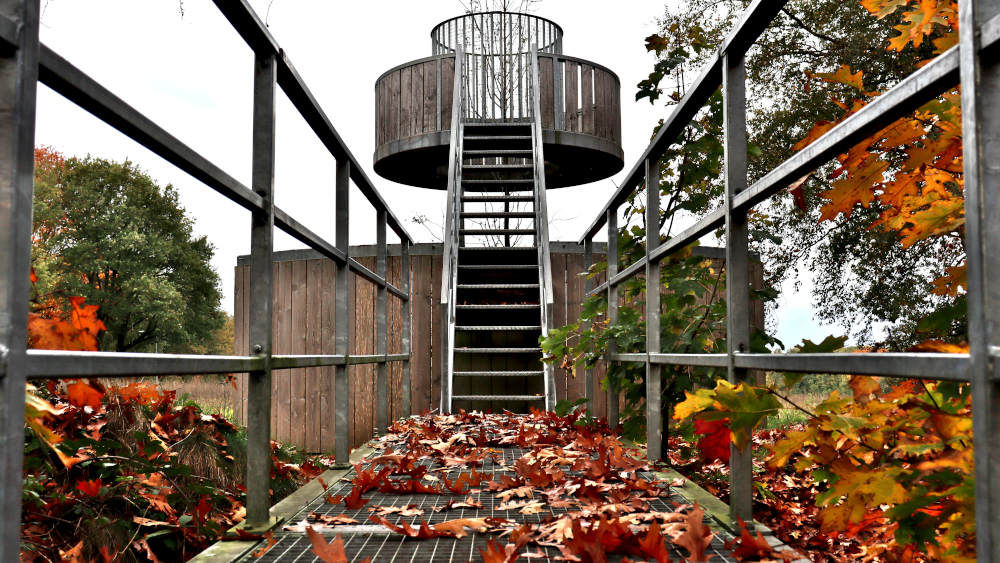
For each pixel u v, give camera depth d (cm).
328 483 240
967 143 84
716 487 305
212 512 251
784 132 753
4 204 79
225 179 153
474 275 623
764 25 163
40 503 190
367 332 630
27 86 82
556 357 422
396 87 786
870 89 635
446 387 468
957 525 110
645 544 143
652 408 283
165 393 297
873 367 106
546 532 165
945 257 367
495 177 801
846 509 130
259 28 173
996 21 79
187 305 3531
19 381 80
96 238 3184
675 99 399
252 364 171
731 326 177
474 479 233
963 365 84
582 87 784
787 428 422
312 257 647
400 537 170
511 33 926
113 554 195
